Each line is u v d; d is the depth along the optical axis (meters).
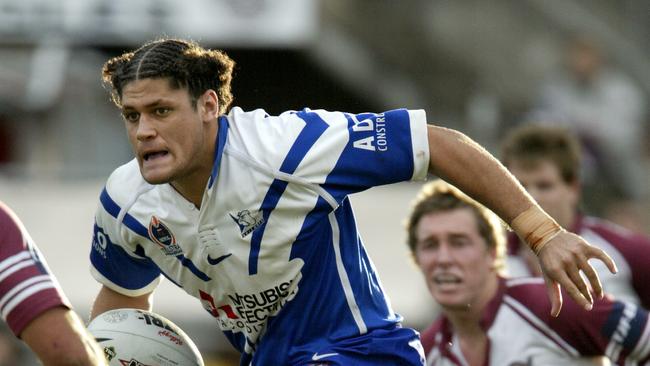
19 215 36.69
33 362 29.81
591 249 16.88
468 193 17.61
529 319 21.44
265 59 54.03
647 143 51.75
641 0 59.44
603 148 50.22
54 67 50.09
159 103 16.64
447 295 21.78
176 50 16.89
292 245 17.45
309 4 50.59
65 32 50.34
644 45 58.69
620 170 49.91
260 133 17.34
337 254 17.81
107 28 49.94
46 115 50.91
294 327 18.03
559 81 51.81
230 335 19.12
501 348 21.61
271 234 17.36
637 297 26.47
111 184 18.23
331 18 55.88
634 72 56.69
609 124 51.12
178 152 16.80
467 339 22.12
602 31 58.44
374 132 17.42
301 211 17.31
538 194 26.61
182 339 19.28
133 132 16.89
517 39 58.50
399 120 17.52
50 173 43.94
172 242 17.89
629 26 59.34
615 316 20.83
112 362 18.72
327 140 17.28
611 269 16.77
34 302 14.59
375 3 57.38
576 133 49.81
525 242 17.42
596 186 47.50
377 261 33.75
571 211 26.84
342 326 18.03
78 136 51.31
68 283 32.78
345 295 17.92
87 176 44.22
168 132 16.73
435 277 21.91
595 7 59.62
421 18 58.00
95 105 51.62
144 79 16.62
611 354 21.05
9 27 50.09
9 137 50.94
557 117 50.41
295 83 55.00
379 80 56.72
